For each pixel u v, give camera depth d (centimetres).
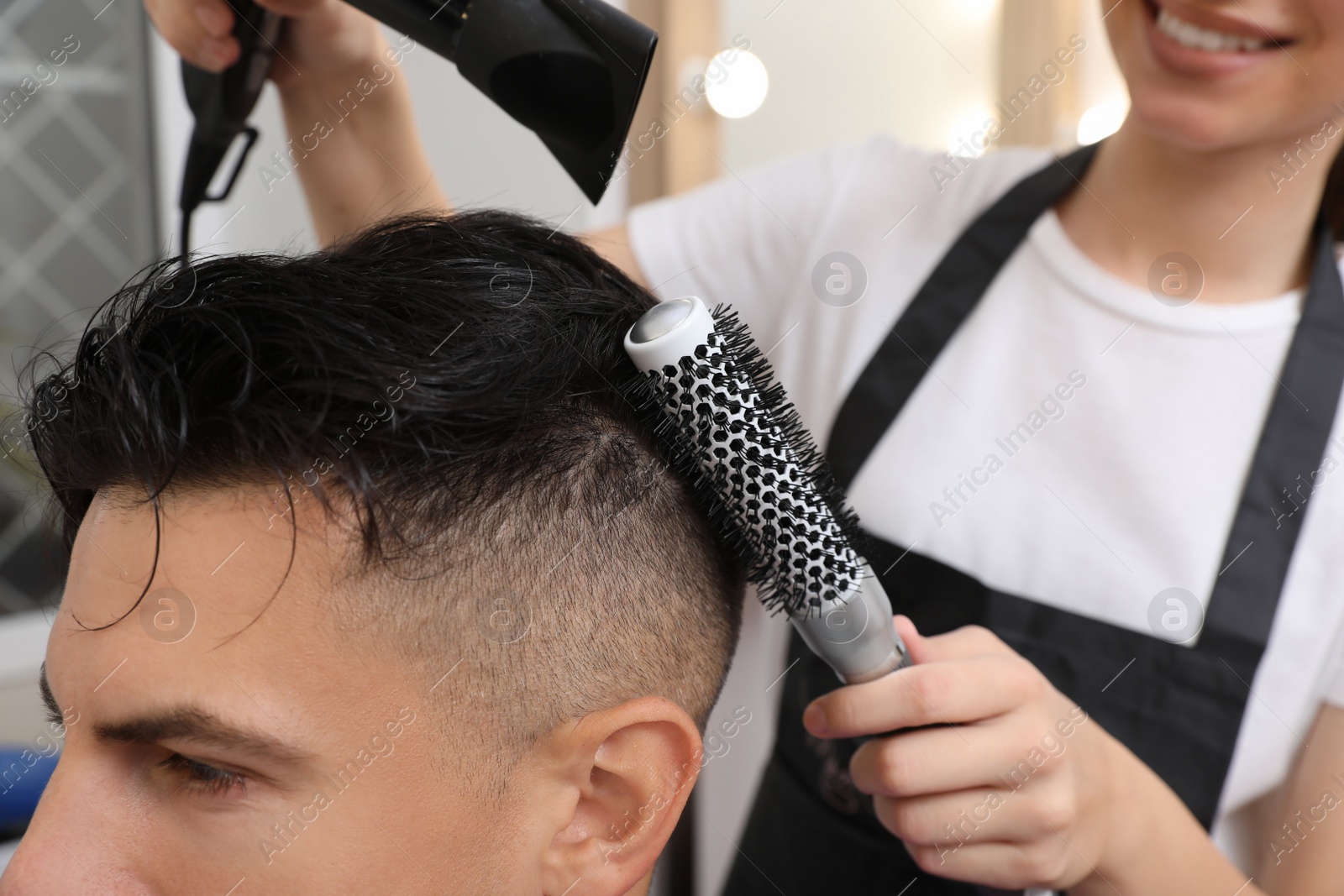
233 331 42
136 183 147
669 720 46
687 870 110
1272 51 58
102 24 140
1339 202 71
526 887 46
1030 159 83
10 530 132
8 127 135
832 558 48
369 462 41
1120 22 65
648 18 158
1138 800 59
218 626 41
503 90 49
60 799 42
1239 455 70
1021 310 77
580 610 45
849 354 81
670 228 94
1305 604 68
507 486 43
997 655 57
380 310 43
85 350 46
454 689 43
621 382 48
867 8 172
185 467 41
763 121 168
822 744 74
